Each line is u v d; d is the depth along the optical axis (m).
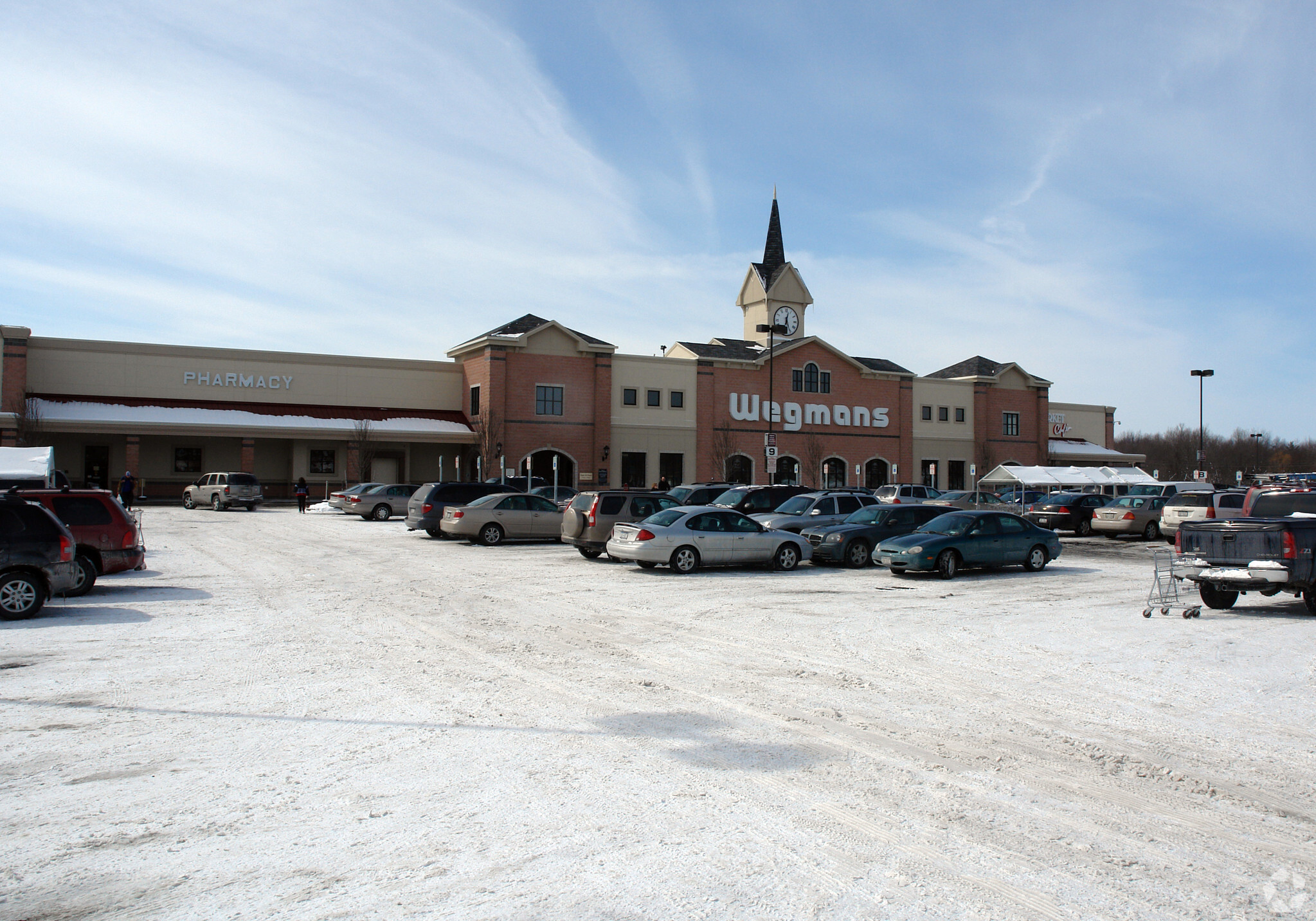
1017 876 4.81
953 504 36.12
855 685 9.21
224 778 6.21
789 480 57.47
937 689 9.09
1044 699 8.72
